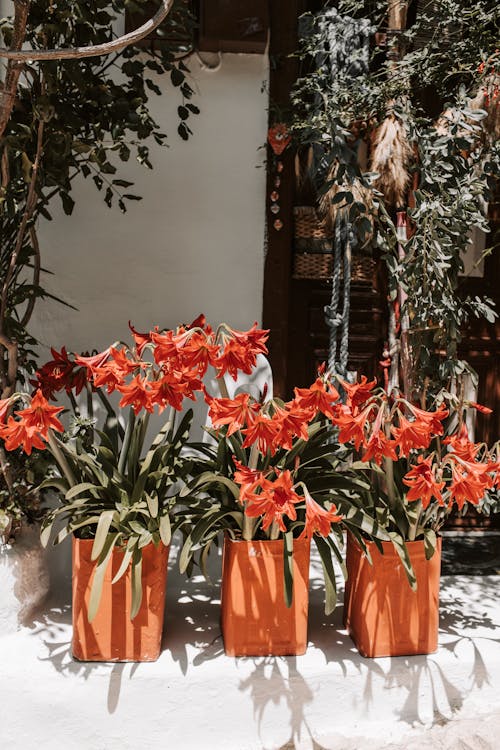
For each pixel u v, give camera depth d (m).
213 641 2.28
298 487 2.25
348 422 2.01
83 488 2.16
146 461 2.19
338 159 2.36
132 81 2.43
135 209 2.89
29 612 2.38
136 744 2.10
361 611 2.23
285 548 2.11
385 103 2.62
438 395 2.32
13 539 2.36
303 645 2.22
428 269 2.30
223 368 2.00
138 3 2.46
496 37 2.53
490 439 3.55
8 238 2.42
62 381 2.29
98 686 2.08
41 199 2.52
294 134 2.86
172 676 2.10
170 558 2.80
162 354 1.96
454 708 2.24
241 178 2.94
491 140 2.49
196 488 2.24
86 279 2.87
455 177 2.36
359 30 2.71
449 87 2.92
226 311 2.96
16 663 2.12
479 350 3.50
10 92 2.06
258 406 2.02
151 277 2.91
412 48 2.87
